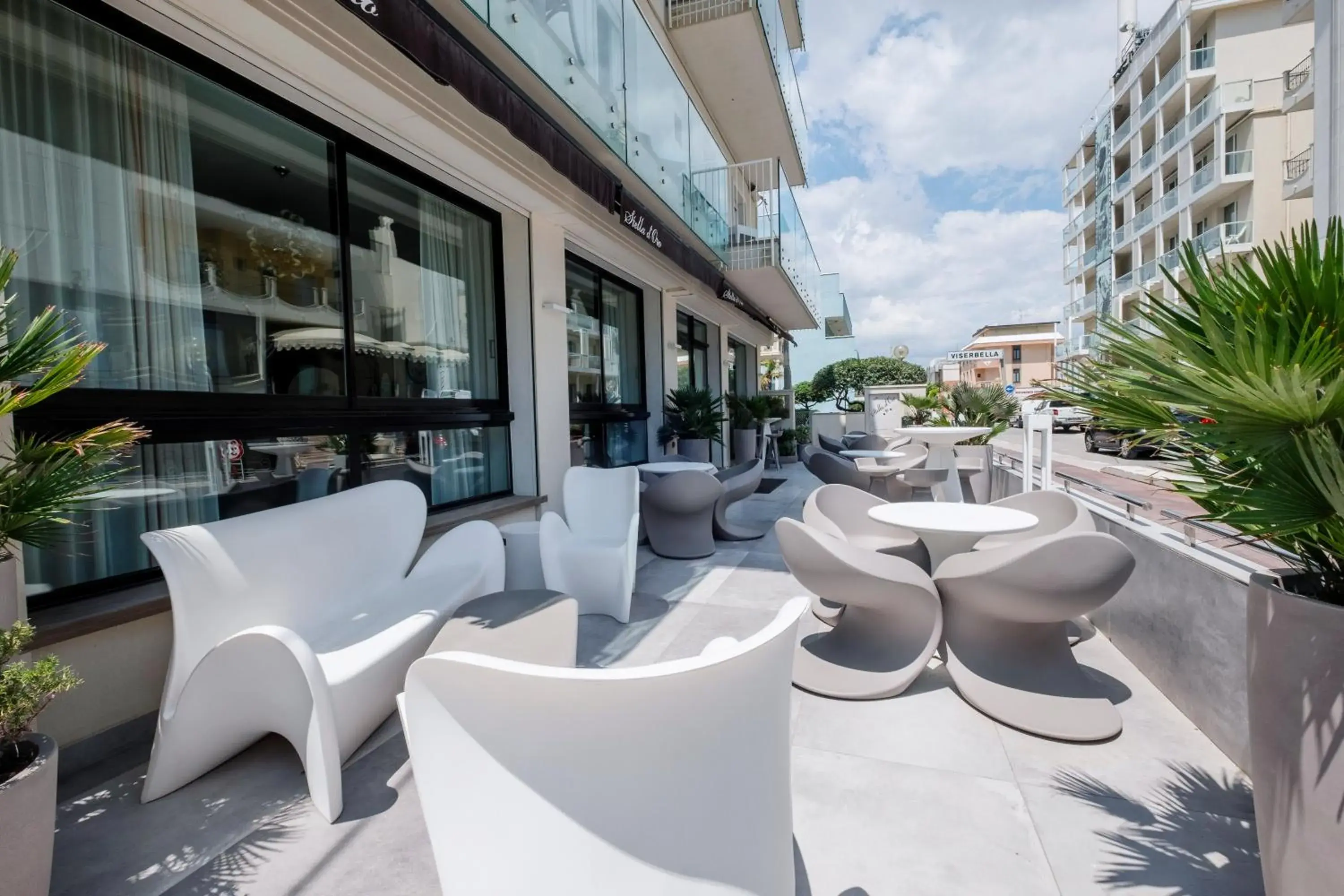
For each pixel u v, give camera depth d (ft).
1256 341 3.64
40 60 7.12
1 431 6.11
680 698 3.08
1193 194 62.23
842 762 6.37
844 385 86.63
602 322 20.26
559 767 3.09
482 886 3.27
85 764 6.42
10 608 5.09
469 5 9.81
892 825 5.43
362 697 6.31
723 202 25.53
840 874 4.87
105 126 7.65
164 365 8.22
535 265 14.65
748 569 13.74
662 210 18.69
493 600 7.80
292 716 5.76
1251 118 57.00
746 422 34.06
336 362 10.58
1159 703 7.45
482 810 3.22
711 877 3.27
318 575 7.79
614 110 15.37
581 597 10.75
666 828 3.17
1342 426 3.58
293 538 7.53
